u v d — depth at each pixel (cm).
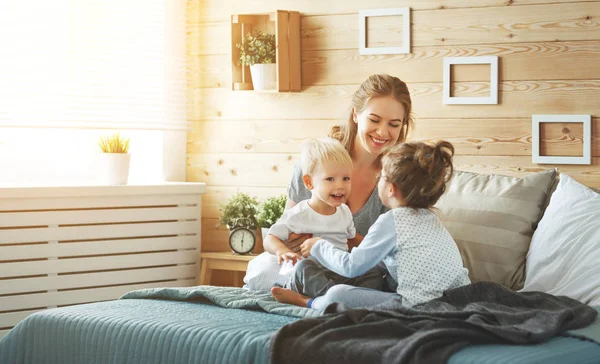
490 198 291
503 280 278
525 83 328
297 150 379
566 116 319
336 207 276
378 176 288
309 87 373
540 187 292
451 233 289
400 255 231
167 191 378
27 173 386
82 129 391
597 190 280
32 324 243
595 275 246
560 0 320
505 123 332
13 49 371
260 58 371
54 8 380
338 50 366
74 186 353
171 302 254
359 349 186
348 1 362
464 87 339
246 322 221
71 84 383
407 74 350
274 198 365
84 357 229
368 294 230
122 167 371
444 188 240
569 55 320
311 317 216
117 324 226
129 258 370
